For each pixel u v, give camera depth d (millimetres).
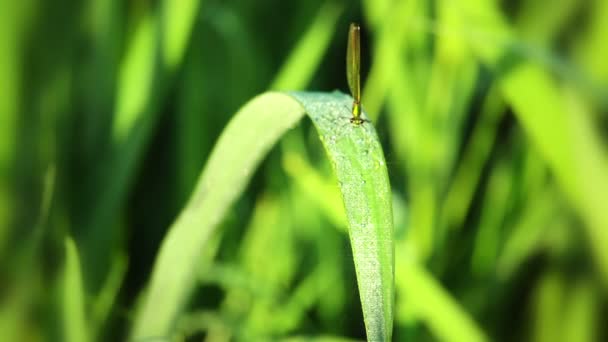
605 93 683
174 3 732
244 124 560
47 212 678
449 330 680
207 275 753
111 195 732
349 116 480
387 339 443
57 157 735
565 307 792
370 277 447
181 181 819
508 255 809
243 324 785
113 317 755
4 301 698
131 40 773
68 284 639
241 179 583
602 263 713
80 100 751
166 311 620
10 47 721
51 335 676
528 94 701
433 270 789
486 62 720
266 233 812
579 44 760
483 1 730
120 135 740
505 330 812
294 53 808
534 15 785
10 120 720
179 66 770
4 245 707
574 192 709
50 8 729
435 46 821
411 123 782
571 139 705
